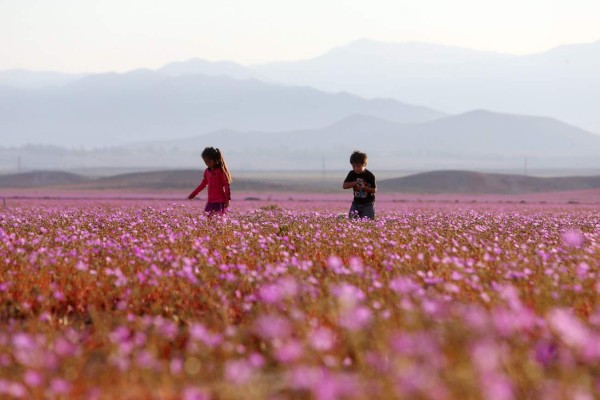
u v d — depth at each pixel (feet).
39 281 56.24
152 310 48.34
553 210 241.96
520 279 54.49
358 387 27.78
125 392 31.22
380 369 30.91
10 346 39.96
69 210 164.45
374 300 46.93
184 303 50.37
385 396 27.53
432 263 63.77
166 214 121.60
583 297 48.49
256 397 30.42
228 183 110.63
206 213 110.63
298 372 29.86
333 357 35.45
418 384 26.94
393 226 100.73
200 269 60.64
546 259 64.39
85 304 51.52
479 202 444.14
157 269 56.70
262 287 51.44
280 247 74.74
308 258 69.00
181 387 32.96
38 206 232.32
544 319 40.75
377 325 39.88
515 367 32.37
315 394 27.94
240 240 81.35
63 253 68.28
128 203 294.66
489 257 65.05
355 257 65.36
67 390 30.91
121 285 53.26
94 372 35.47
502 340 35.86
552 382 30.53
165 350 39.45
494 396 26.50
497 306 44.19
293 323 41.29
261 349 39.06
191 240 80.28
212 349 38.24
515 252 71.61
